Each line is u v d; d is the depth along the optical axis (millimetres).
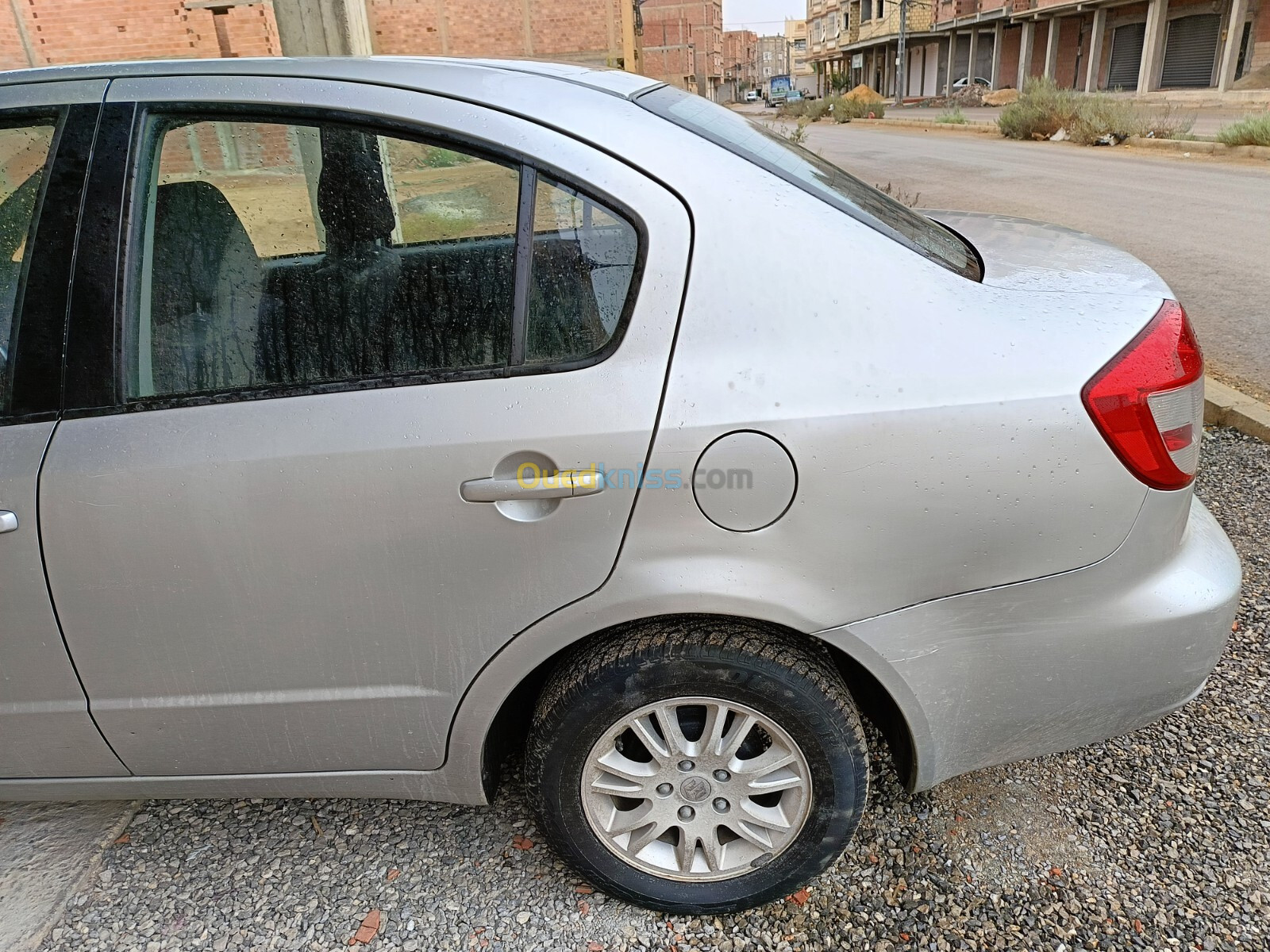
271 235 1604
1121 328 1554
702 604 1534
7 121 1605
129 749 1756
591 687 1604
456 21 20469
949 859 1940
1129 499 1525
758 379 1475
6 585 1595
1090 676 1638
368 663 1649
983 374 1480
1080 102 21266
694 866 1796
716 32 82875
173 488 1530
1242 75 29250
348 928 1842
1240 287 6395
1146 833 1986
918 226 1803
